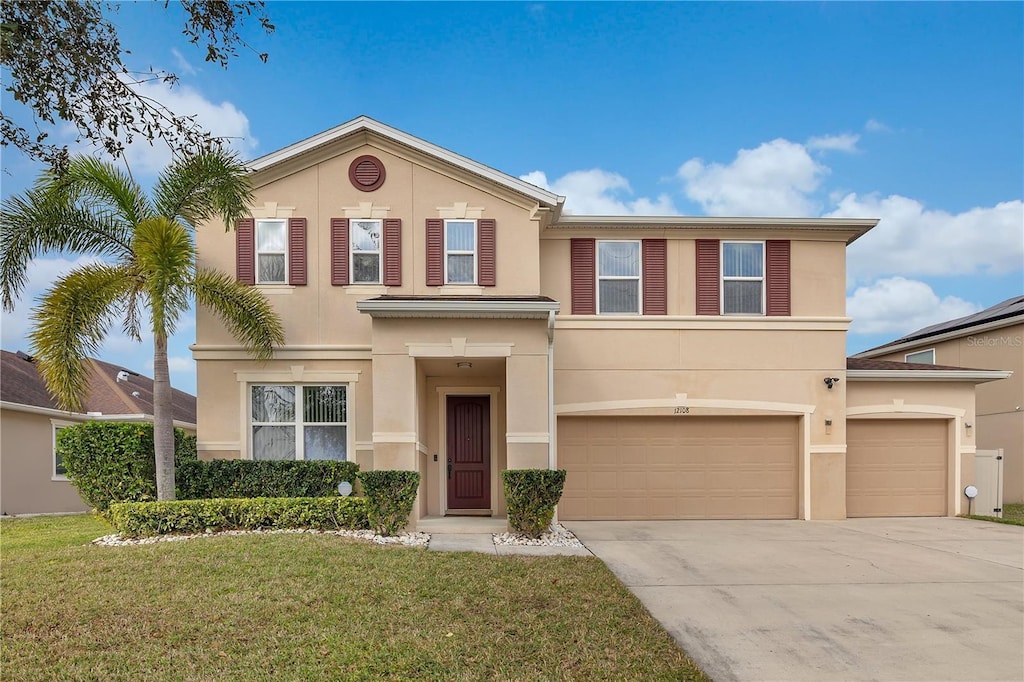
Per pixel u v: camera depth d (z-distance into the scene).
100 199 10.71
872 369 14.34
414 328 11.18
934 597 7.21
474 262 12.88
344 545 8.93
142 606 6.26
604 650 5.36
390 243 12.73
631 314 13.70
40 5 5.01
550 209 12.99
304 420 12.52
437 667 4.96
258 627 5.76
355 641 5.45
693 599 7.04
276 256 12.68
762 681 4.89
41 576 7.35
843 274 14.08
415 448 11.05
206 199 10.98
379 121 12.62
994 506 14.32
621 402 13.49
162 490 10.53
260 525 10.30
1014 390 17.92
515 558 8.66
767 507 13.67
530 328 11.23
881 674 5.06
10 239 10.09
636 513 13.52
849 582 7.84
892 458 14.35
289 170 12.75
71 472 10.88
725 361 13.68
